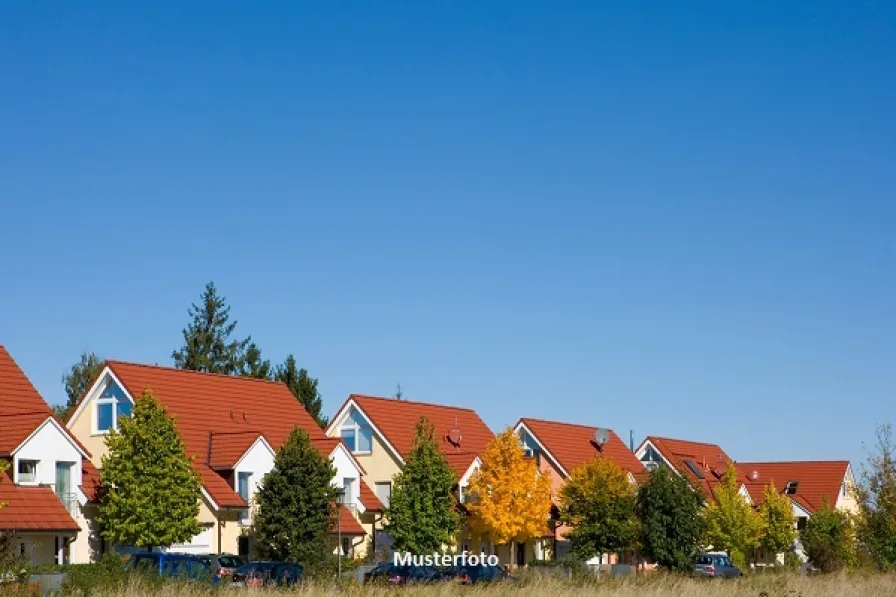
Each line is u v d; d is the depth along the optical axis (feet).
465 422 222.89
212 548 159.33
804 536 247.29
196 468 163.53
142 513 143.64
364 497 187.32
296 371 286.05
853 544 220.23
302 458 160.15
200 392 180.86
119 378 168.14
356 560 167.43
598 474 196.85
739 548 229.25
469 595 115.44
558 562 178.60
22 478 143.74
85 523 149.38
